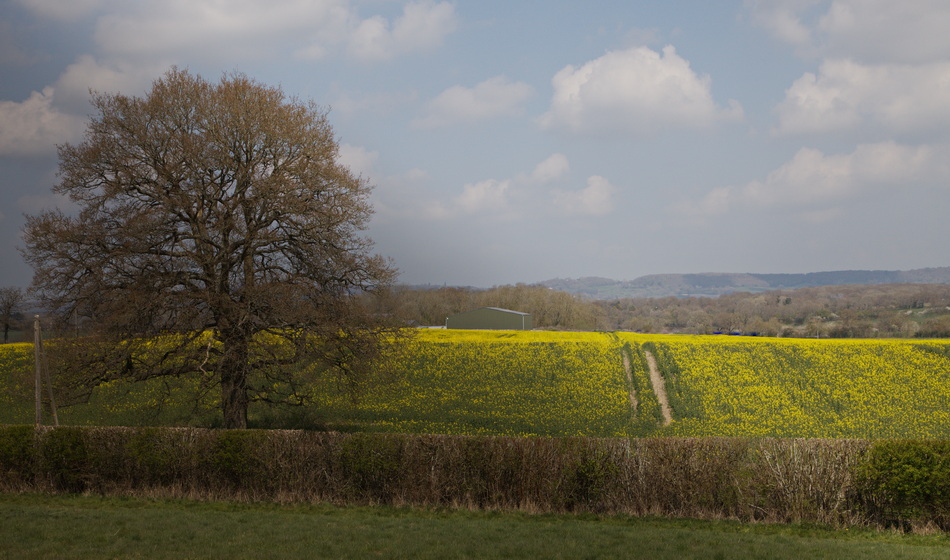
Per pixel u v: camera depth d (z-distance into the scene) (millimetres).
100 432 19547
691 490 17156
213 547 12672
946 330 96875
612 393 40781
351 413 35594
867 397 39938
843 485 16281
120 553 12109
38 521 14562
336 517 16266
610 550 12945
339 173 28562
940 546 14352
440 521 15875
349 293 29500
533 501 17703
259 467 18734
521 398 39469
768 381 43000
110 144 26172
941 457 15484
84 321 26453
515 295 113250
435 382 42625
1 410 35094
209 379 27203
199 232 27016
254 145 27891
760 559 12516
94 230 25594
